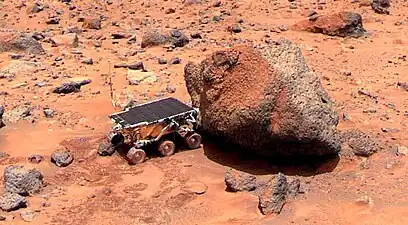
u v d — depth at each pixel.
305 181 11.11
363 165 11.49
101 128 13.12
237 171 11.42
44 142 12.59
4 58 17.41
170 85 15.02
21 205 10.48
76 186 11.19
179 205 10.54
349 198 10.62
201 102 12.05
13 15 22.52
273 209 10.21
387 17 21.81
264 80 11.10
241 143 11.57
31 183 10.93
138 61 16.80
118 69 16.31
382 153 11.84
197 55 17.53
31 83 15.49
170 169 11.59
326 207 10.40
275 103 10.97
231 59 11.44
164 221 10.16
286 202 10.50
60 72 16.20
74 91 14.91
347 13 19.72
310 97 11.20
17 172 10.91
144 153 11.80
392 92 14.90
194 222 10.10
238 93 11.29
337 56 17.72
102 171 11.62
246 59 11.42
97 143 12.51
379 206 10.39
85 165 11.83
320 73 16.11
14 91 15.02
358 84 15.35
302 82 11.36
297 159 11.60
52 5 23.45
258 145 11.38
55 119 13.51
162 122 11.92
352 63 17.06
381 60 17.33
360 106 13.91
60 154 11.84
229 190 10.86
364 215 10.17
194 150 12.20
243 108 11.07
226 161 11.80
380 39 19.47
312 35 19.84
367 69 16.56
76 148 12.35
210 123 11.83
